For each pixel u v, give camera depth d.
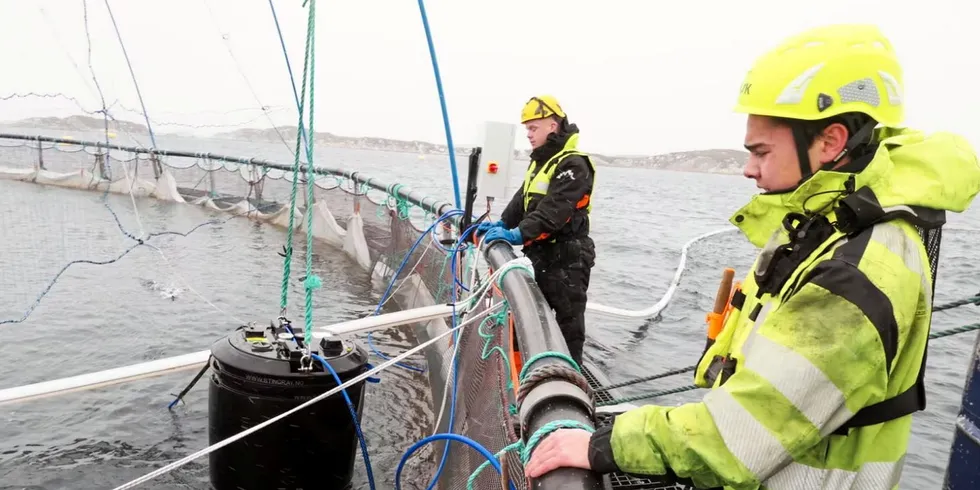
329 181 16.06
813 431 1.14
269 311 8.34
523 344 1.94
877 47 1.36
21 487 4.07
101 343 6.84
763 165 1.45
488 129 5.48
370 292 9.54
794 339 1.17
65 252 11.34
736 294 1.62
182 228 14.30
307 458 3.33
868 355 1.14
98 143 18.75
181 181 18.14
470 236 4.61
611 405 4.37
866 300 1.14
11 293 8.55
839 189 1.30
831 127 1.34
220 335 7.28
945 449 5.79
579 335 4.21
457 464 2.99
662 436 1.23
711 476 1.24
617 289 12.83
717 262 16.48
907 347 1.27
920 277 1.21
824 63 1.33
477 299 3.58
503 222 4.50
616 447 1.26
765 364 1.18
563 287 4.09
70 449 4.58
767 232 1.51
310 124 3.35
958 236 24.25
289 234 3.65
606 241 20.41
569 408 1.50
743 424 1.17
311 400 3.15
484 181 5.51
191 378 5.96
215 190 17.19
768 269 1.42
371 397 5.61
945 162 1.25
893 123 1.34
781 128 1.39
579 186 3.91
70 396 5.39
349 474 3.61
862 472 1.30
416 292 7.45
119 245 12.20
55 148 19.97
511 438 1.86
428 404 5.53
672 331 9.67
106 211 15.91
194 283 9.55
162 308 8.21
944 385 7.34
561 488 1.24
